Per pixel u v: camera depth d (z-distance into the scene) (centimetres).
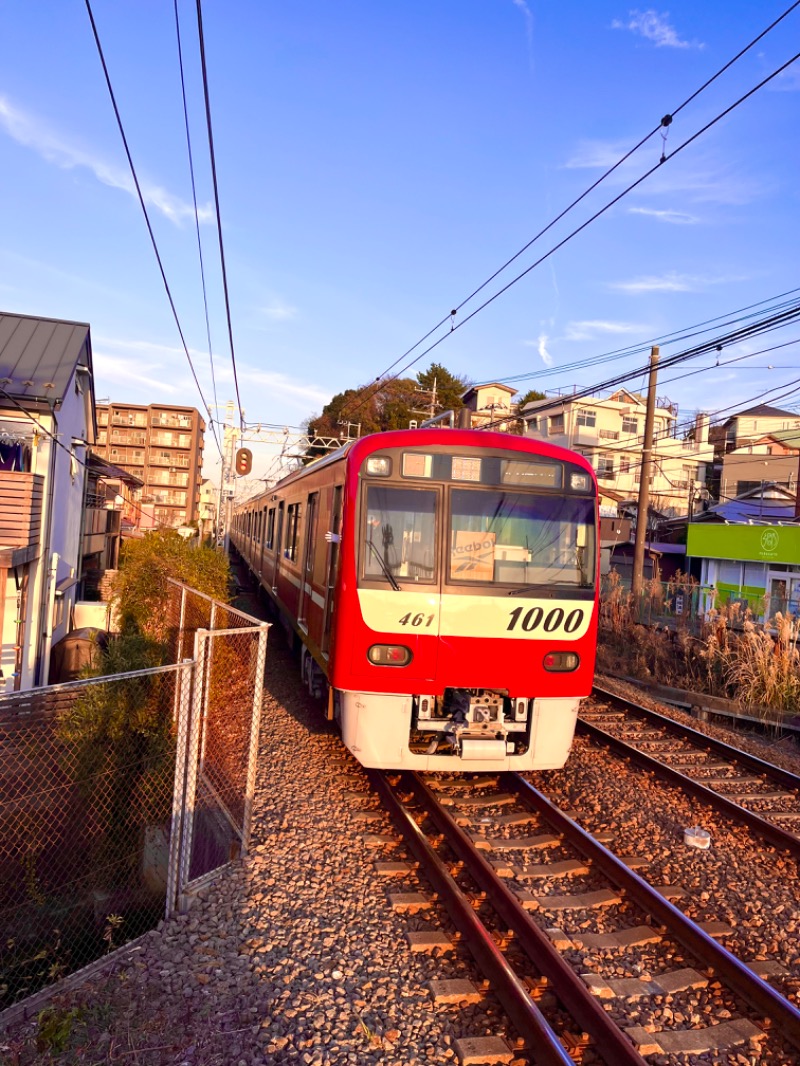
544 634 586
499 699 596
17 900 469
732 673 1067
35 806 523
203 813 539
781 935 418
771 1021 339
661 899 424
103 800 542
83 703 590
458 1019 329
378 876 460
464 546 580
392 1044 310
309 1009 327
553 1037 300
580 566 604
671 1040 323
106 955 364
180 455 6494
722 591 2266
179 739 415
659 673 1219
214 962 358
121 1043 302
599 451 4012
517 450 599
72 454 1298
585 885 466
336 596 584
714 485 4025
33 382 1090
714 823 575
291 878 448
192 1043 302
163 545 1288
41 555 1054
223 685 900
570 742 607
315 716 807
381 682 564
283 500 1162
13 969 417
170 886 407
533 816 565
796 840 526
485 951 364
